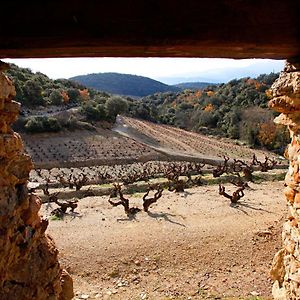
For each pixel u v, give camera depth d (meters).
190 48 3.10
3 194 4.08
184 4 2.88
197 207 20.62
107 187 27.34
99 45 2.99
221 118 70.81
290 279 5.08
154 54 3.31
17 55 3.27
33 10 2.84
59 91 68.88
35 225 4.93
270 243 14.95
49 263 5.14
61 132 52.81
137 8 2.87
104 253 14.07
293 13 2.94
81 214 19.69
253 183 28.73
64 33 2.90
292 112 4.59
